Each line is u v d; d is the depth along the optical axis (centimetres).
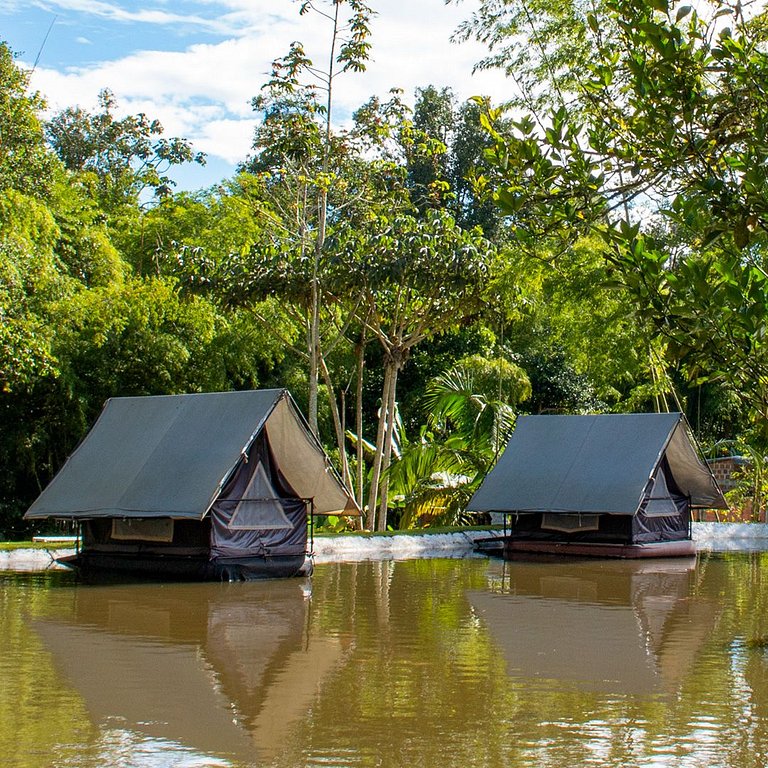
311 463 1622
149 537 1537
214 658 886
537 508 1947
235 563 1492
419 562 1869
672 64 460
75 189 2677
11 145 2061
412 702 723
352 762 576
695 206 458
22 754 587
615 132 494
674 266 493
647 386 2605
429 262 2022
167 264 2291
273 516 1554
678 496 2044
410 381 3434
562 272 1880
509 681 796
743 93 459
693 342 448
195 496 1454
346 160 2234
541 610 1222
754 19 532
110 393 2572
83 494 1571
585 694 751
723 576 1647
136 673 816
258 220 2817
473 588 1451
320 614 1170
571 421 2098
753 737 633
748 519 2898
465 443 2361
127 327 2573
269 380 3086
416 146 2359
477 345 3412
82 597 1305
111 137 3912
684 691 763
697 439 3120
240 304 2202
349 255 2045
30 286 2116
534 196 493
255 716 679
